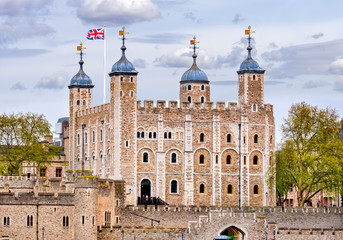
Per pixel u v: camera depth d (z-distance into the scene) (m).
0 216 139.00
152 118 170.12
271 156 175.62
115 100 169.75
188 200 170.38
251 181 173.38
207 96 184.50
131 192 167.38
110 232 143.62
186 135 171.12
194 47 186.75
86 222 140.50
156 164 169.75
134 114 169.12
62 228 139.75
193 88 183.38
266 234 146.62
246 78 174.62
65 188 148.75
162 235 144.00
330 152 164.62
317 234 148.88
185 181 170.62
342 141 171.62
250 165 173.50
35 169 182.75
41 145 184.00
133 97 169.50
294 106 169.00
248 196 172.75
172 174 170.62
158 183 169.62
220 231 145.88
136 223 152.62
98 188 147.12
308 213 158.00
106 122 174.38
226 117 173.25
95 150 180.25
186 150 170.88
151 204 164.38
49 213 139.38
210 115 172.50
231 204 172.25
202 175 171.50
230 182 172.50
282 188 171.00
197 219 154.62
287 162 165.38
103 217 148.38
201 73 184.75
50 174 193.62
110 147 171.00
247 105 174.25
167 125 170.88
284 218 157.25
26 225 139.00
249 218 146.75
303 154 165.75
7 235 138.75
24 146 180.12
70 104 193.62
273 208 157.50
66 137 198.50
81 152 187.88
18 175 155.88
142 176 169.38
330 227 157.50
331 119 168.12
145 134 169.88
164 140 170.38
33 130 185.88
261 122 174.75
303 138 167.25
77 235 140.12
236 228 147.25
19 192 144.00
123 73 169.38
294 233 147.88
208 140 172.25
